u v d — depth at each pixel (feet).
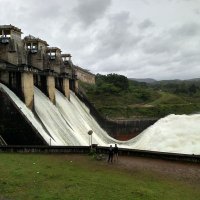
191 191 104.01
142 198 92.84
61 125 246.27
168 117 265.95
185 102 623.77
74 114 304.09
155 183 111.04
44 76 282.15
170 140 226.38
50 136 206.80
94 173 120.37
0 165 123.03
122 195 94.63
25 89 232.32
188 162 144.56
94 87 592.60
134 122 398.62
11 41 239.09
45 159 140.77
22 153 153.07
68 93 327.67
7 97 195.31
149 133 269.23
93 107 377.30
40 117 229.45
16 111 193.36
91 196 92.22
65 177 111.45
